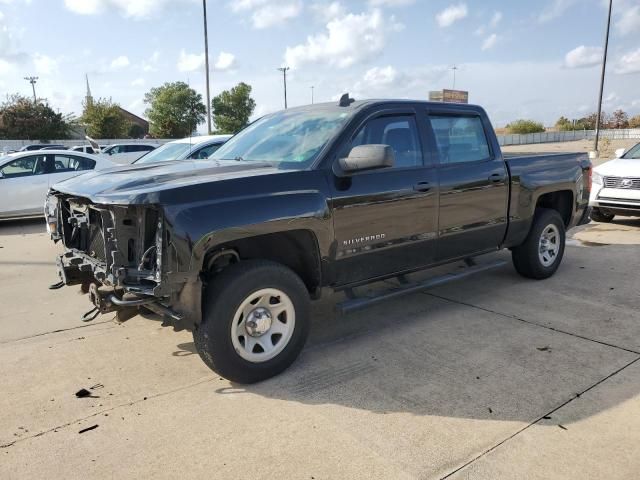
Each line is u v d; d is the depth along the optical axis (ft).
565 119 251.80
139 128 241.35
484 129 17.48
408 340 14.75
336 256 13.19
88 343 14.85
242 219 11.25
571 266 22.45
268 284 11.96
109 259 11.27
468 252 17.02
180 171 12.66
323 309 17.43
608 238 28.35
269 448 9.77
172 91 192.65
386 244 14.26
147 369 13.15
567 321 15.99
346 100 15.05
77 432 10.37
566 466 9.09
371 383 12.25
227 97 204.23
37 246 28.91
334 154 13.20
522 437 9.96
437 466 9.16
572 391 11.68
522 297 18.34
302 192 12.35
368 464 9.24
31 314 17.40
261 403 11.42
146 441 10.04
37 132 155.53
